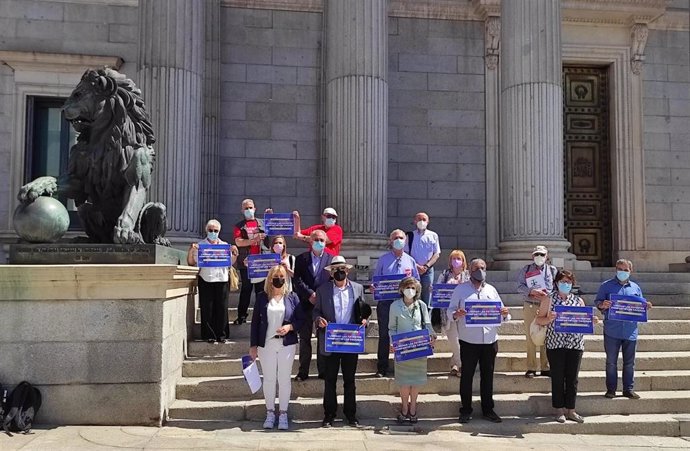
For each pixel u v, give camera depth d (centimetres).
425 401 795
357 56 1255
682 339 975
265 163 1552
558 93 1249
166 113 1162
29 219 725
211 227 902
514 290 1143
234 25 1566
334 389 749
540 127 1228
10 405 687
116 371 720
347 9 1264
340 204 1245
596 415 803
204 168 1495
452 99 1616
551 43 1252
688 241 1636
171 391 781
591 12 1611
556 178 1234
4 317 712
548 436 745
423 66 1612
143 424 721
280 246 864
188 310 912
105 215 781
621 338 820
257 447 654
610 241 1652
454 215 1591
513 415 801
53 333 716
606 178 1669
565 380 781
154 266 714
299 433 716
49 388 712
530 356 855
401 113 1598
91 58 1499
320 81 1584
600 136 1673
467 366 765
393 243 862
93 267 707
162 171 1151
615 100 1647
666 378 873
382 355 850
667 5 1659
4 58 1470
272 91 1567
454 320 790
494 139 1611
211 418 766
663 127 1650
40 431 682
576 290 874
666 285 1233
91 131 774
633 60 1641
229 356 896
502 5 1309
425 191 1589
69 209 1439
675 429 771
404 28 1612
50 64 1495
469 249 1587
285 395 735
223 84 1551
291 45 1581
